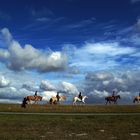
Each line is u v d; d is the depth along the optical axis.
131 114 66.56
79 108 79.75
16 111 74.00
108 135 36.44
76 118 57.41
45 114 66.62
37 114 66.19
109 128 42.69
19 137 34.94
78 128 42.78
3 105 81.88
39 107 80.12
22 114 65.62
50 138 34.25
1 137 34.97
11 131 40.00
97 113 71.56
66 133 38.19
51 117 59.59
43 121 51.69
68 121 51.53
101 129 41.78
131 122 49.66
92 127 43.78
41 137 34.91
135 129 41.53
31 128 42.84
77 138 34.25
